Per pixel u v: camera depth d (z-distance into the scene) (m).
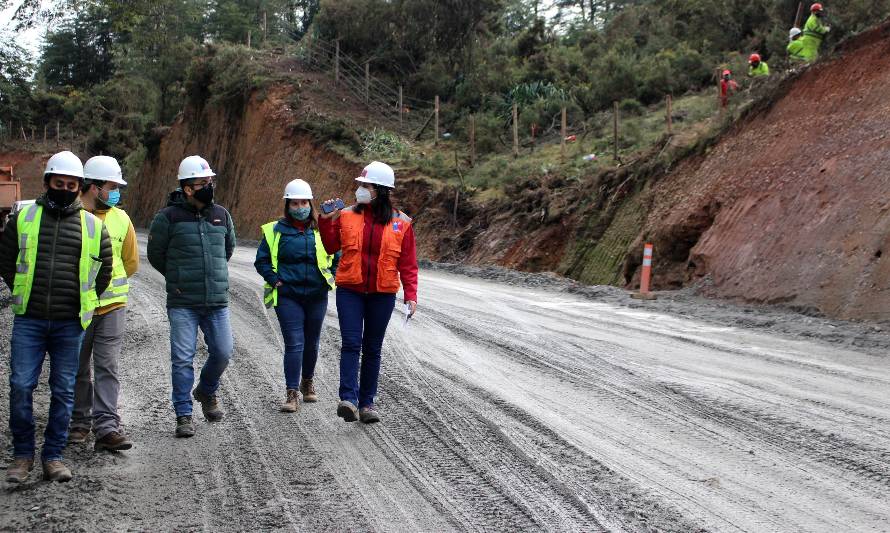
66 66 93.69
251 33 69.00
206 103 50.19
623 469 5.78
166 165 55.34
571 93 36.12
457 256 27.06
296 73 45.59
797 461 5.88
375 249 6.93
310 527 4.86
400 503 5.23
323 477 5.76
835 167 15.20
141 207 59.19
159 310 14.20
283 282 7.62
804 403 7.41
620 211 21.73
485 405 7.62
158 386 8.75
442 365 9.34
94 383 6.49
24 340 5.73
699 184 19.16
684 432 6.63
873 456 5.95
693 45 35.78
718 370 8.86
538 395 7.93
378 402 7.81
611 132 29.41
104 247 5.95
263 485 5.61
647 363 9.27
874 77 16.56
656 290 17.77
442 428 6.90
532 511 5.04
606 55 36.66
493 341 10.76
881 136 14.84
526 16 60.03
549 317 12.98
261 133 43.00
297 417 7.42
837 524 4.78
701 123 22.59
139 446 6.61
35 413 7.73
